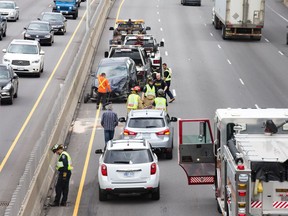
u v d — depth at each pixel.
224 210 40.38
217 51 117.62
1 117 70.50
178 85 90.69
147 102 67.62
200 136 45.59
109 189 46.22
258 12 128.00
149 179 46.31
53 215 44.66
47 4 169.12
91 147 61.78
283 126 39.72
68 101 72.00
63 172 46.09
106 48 117.69
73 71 80.00
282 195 35.75
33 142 61.72
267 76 97.00
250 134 39.53
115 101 81.31
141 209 45.88
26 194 41.66
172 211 45.34
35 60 91.56
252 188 35.69
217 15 139.25
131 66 84.56
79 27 138.62
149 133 56.59
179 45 123.06
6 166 54.91
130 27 114.44
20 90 83.81
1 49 108.12
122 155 46.56
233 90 87.62
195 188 50.50
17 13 141.00
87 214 44.88
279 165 35.62
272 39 132.12
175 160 57.62
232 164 36.75
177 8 174.12
